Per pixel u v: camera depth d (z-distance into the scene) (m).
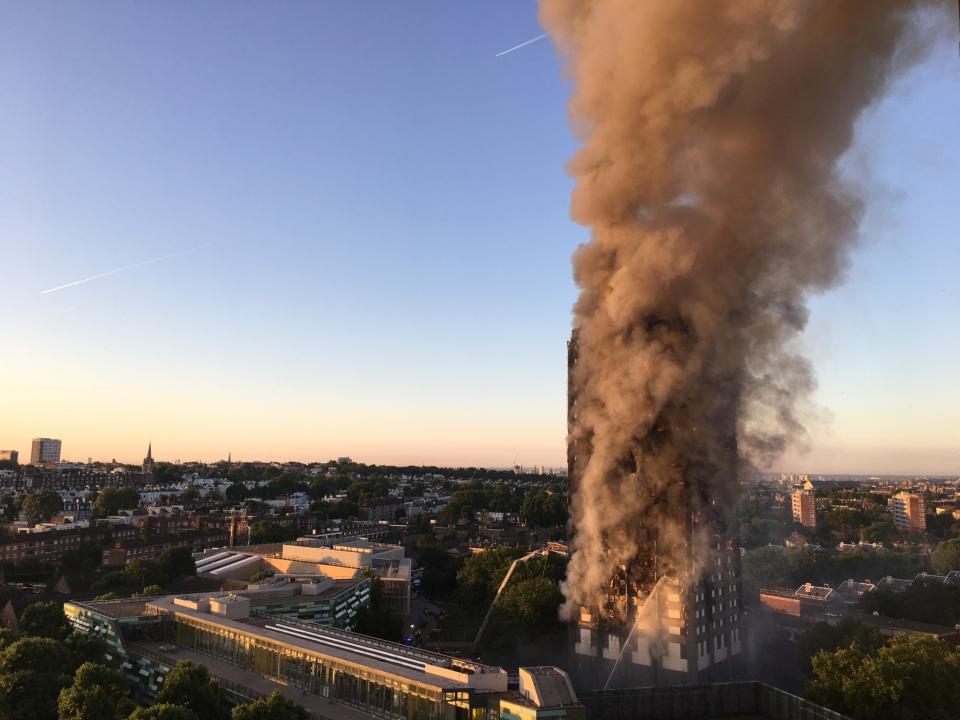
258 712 65.50
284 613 116.44
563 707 63.22
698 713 79.81
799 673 102.44
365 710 74.44
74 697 73.62
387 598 153.00
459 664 75.06
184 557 168.12
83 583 163.12
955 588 142.00
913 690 74.12
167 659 92.88
